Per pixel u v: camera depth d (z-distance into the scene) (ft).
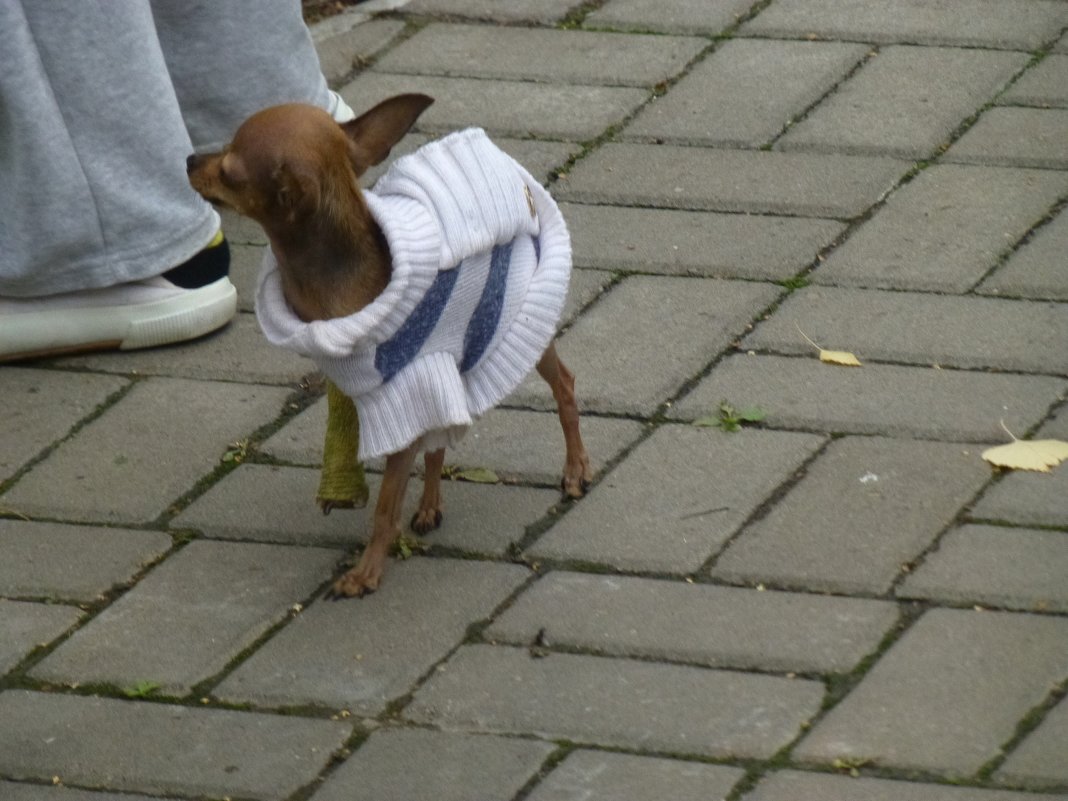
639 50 36.24
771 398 25.77
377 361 20.66
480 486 24.59
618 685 20.62
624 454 24.97
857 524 22.99
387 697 20.85
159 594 23.07
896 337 26.89
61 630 22.57
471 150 21.22
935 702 19.81
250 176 19.93
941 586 21.67
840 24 36.52
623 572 22.62
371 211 20.44
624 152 32.60
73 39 26.18
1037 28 35.63
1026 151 31.50
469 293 20.86
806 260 29.04
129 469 25.66
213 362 28.22
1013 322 26.99
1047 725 19.26
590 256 29.60
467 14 38.42
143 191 27.45
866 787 18.69
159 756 20.22
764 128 32.91
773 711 19.95
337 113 33.22
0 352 28.14
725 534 23.07
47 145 26.37
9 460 26.07
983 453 24.08
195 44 30.63
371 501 24.62
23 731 20.81
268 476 25.27
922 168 31.30
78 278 27.63
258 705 20.94
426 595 22.54
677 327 27.63
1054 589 21.43
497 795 19.08
